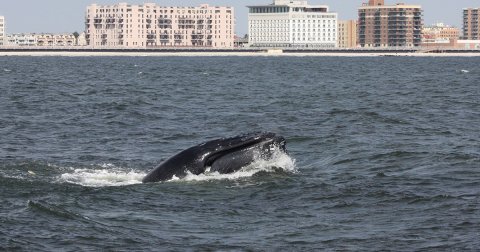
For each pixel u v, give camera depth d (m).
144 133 76.88
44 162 57.66
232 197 45.19
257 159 49.78
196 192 46.03
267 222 40.44
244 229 39.19
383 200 44.69
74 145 68.31
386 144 66.88
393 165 56.50
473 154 60.28
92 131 78.12
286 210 42.81
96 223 39.75
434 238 37.12
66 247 36.03
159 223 40.16
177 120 89.44
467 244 36.06
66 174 52.78
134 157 61.78
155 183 48.25
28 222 39.56
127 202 44.12
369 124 83.69
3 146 67.12
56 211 41.22
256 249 36.03
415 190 47.12
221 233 38.50
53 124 83.56
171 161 49.47
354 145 66.25
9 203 43.53
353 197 45.44
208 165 49.22
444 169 54.12
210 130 79.88
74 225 39.25
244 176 48.81
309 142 68.75
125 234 38.09
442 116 93.19
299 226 39.62
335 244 36.72
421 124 83.94
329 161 58.75
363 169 55.22
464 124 84.19
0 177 50.38
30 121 85.88
